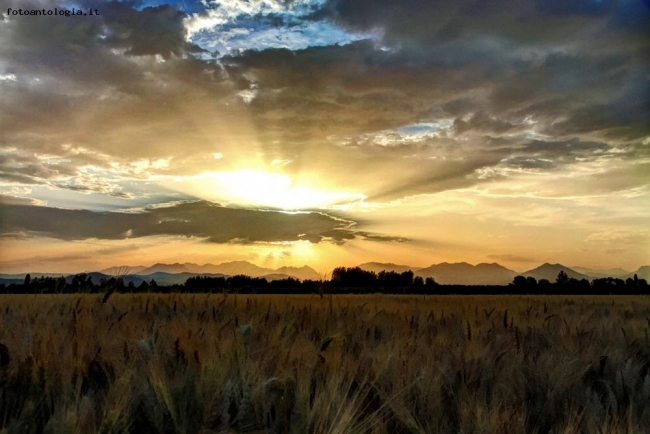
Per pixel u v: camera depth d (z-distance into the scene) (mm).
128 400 3432
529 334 7527
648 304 15508
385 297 18656
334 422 3307
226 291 11773
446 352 5434
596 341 6734
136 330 6312
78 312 7543
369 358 4891
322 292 10922
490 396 4145
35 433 3113
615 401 3834
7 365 3953
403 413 3623
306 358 4734
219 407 3352
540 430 3807
